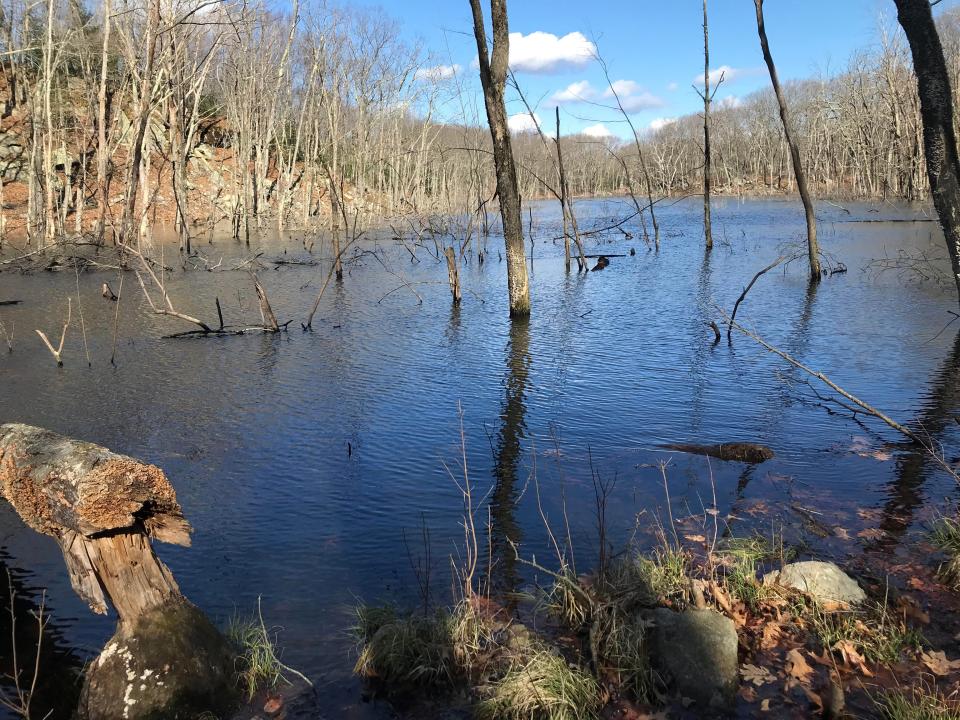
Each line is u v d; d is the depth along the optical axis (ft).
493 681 10.94
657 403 25.81
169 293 54.29
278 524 16.98
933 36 17.57
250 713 10.55
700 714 10.14
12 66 95.86
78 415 25.48
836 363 30.50
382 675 11.26
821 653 11.34
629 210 163.53
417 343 37.06
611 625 11.59
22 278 61.41
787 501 17.28
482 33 40.09
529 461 20.57
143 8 64.54
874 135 157.69
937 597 12.74
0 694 11.05
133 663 10.46
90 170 101.09
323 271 67.41
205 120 126.52
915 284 49.93
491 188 117.19
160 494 10.70
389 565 14.90
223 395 27.89
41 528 11.10
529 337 38.06
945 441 21.03
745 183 223.92
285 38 112.16
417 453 21.49
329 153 119.85
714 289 52.21
